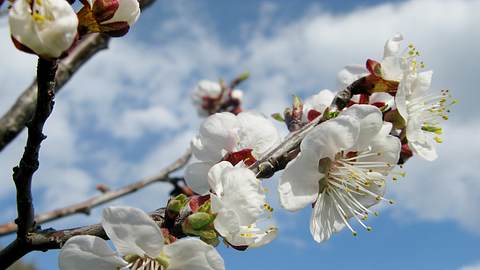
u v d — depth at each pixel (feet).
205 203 0.69
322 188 0.79
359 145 0.78
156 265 0.66
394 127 0.82
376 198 0.81
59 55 0.61
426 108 0.83
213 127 0.80
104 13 0.66
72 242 0.64
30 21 0.60
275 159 0.76
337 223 0.80
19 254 0.68
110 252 0.64
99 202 1.09
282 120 0.86
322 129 0.75
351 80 0.88
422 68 0.84
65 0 0.62
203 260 0.65
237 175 0.69
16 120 0.94
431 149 0.83
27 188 0.66
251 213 0.69
